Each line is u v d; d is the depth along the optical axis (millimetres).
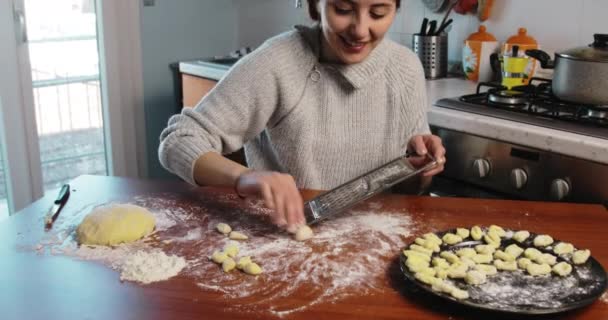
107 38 2898
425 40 2316
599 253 1050
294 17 3072
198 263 1000
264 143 1497
